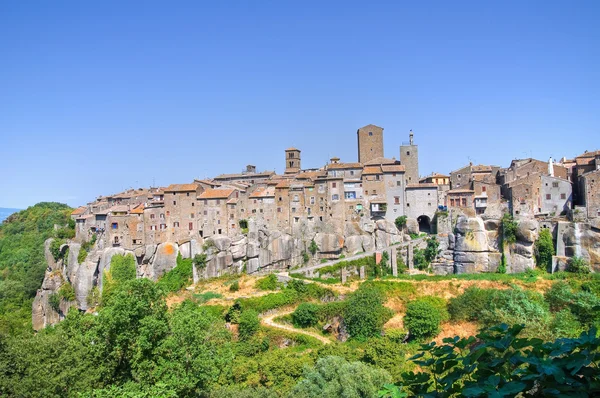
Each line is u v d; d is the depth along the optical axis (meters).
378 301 96.12
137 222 128.12
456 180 138.88
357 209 129.00
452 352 12.83
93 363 46.72
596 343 10.73
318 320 98.06
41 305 134.75
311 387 55.91
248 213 132.75
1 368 41.53
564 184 117.19
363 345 85.50
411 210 128.88
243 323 93.06
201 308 98.00
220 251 127.75
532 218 112.69
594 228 103.62
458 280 104.94
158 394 40.09
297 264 125.75
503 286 99.69
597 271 101.12
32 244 184.50
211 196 131.75
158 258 128.50
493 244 112.31
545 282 99.69
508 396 10.80
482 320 87.81
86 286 124.06
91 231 134.88
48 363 43.78
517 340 11.80
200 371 46.28
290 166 167.25
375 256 117.25
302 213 130.12
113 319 46.06
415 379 13.17
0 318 115.38
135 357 45.66
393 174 129.75
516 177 125.19
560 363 10.65
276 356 72.88
